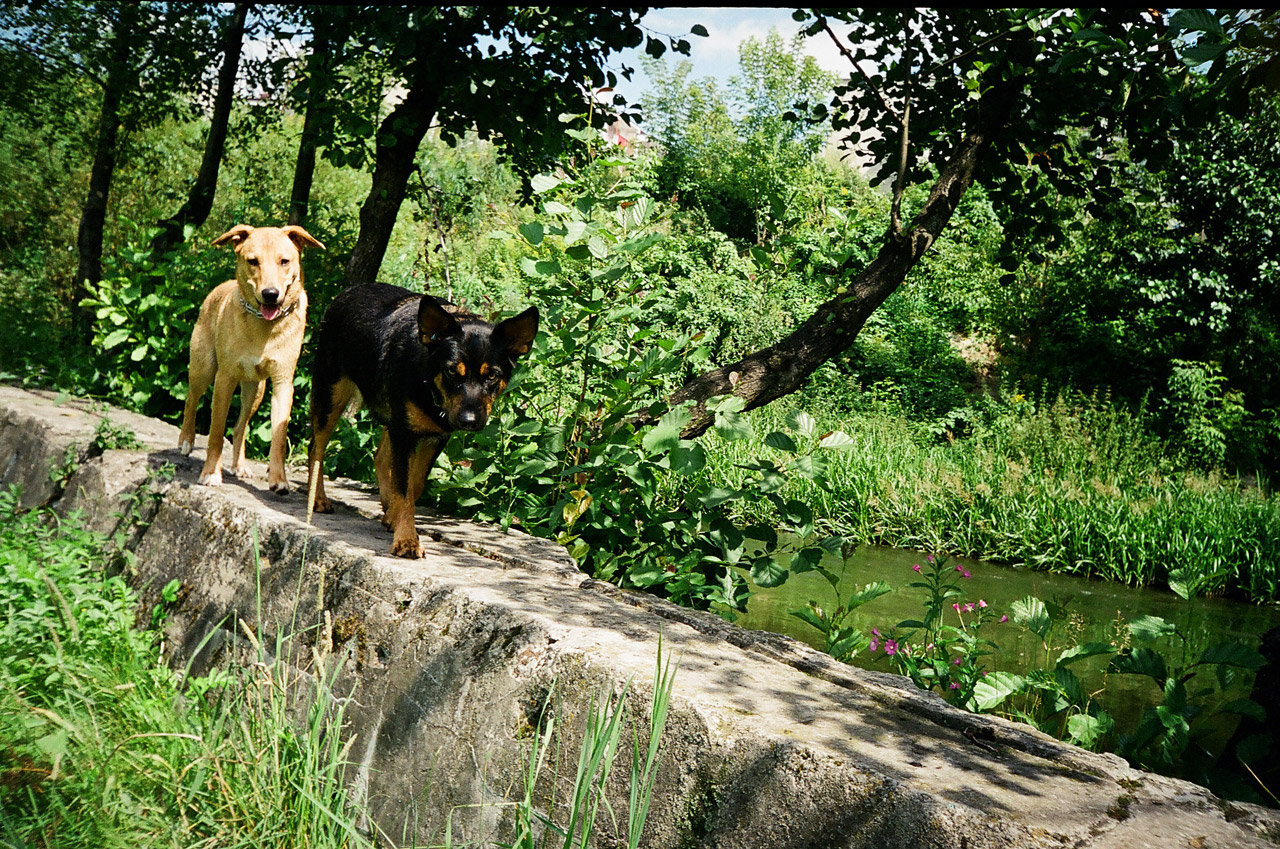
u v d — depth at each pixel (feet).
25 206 47.32
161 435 20.35
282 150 49.01
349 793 9.92
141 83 34.88
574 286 15.92
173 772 9.09
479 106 22.00
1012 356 61.82
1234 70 9.11
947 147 21.42
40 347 29.37
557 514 15.29
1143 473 42.60
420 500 17.52
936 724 8.04
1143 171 53.11
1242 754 10.15
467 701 9.46
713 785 7.36
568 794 8.21
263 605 12.55
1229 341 56.44
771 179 77.10
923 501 36.09
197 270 25.13
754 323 51.42
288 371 16.22
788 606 23.70
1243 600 30.32
